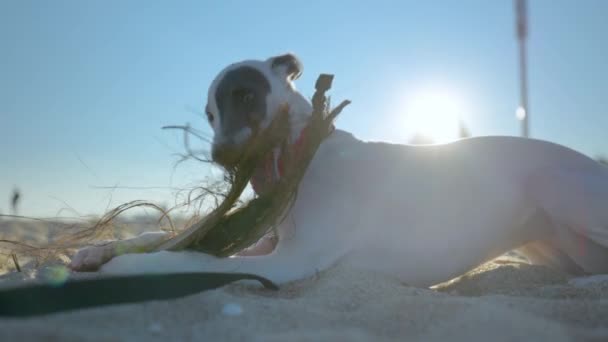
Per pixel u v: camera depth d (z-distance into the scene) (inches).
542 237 36.7
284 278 29.6
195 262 28.2
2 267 35.4
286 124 30.2
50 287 19.8
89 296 20.5
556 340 17.4
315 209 31.7
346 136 34.1
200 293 23.7
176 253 28.4
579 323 21.6
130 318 19.8
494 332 18.3
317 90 30.1
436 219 32.9
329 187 32.2
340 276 29.0
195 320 20.6
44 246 33.5
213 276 24.7
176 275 23.1
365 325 21.1
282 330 20.0
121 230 34.8
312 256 30.8
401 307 22.6
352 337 17.5
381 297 26.3
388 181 32.9
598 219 33.4
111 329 18.4
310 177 32.2
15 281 27.0
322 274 30.1
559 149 36.5
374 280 29.0
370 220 32.2
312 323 21.0
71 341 15.4
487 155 35.1
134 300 21.5
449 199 33.2
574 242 35.6
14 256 32.6
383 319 21.6
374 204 32.4
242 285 28.3
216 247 29.1
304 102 33.4
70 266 30.3
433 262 32.8
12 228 75.5
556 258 38.3
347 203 32.1
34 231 67.2
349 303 25.1
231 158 29.6
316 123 29.8
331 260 31.1
